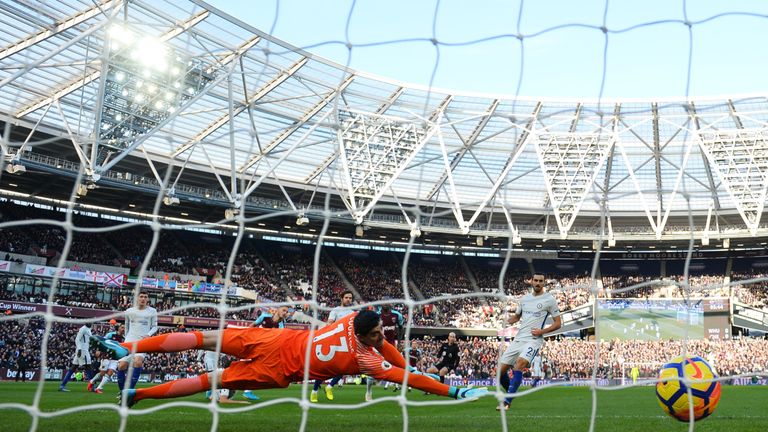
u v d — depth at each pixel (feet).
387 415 27.04
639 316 159.74
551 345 148.36
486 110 132.98
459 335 160.25
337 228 162.09
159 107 112.27
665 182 149.89
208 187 147.33
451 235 167.22
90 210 143.33
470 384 115.75
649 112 132.87
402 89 126.41
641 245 168.25
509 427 21.97
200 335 19.60
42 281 122.72
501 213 163.53
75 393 46.06
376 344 19.56
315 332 19.58
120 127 115.03
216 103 117.39
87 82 104.63
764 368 131.03
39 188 129.70
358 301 162.40
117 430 18.90
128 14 94.73
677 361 22.04
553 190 152.05
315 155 138.92
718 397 21.34
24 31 92.84
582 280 175.11
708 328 155.53
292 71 115.96
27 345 109.09
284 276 161.68
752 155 135.64
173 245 154.40
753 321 152.56
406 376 17.48
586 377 134.00
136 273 140.67
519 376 31.86
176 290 133.08
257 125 126.62
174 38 102.42
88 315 121.08
